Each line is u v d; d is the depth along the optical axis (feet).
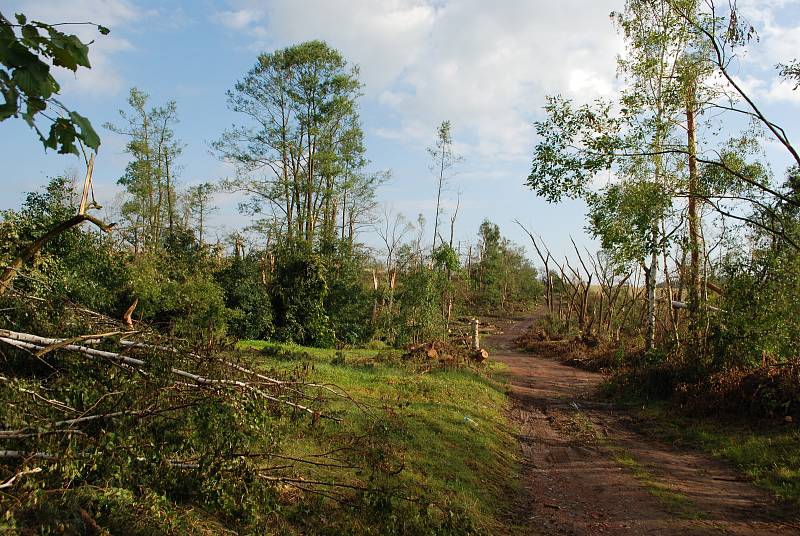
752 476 28.45
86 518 11.96
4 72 6.63
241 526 15.48
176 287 61.62
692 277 57.57
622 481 28.45
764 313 42.16
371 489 18.39
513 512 23.93
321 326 98.27
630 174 52.70
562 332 131.54
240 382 17.03
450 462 27.55
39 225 30.81
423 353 68.69
